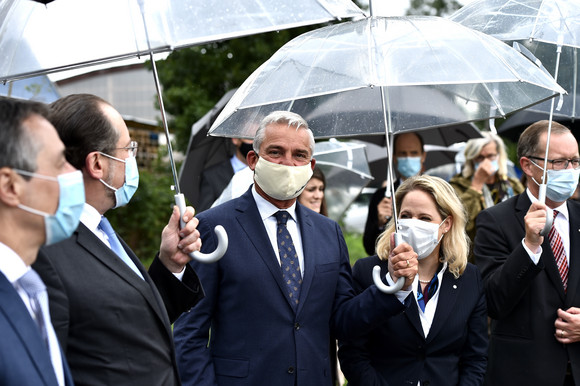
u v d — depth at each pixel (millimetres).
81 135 2656
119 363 2559
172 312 2998
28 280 2201
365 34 3193
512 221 4113
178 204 2930
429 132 7453
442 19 3371
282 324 3254
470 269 3854
